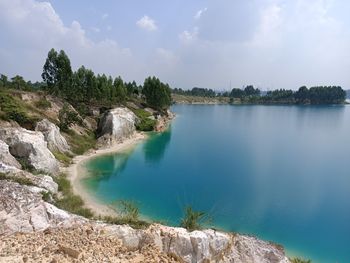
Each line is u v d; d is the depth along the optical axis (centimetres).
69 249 1833
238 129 13438
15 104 7038
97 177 5881
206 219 4225
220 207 4866
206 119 17050
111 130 8956
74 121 8700
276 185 6034
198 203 4991
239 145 9931
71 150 7269
